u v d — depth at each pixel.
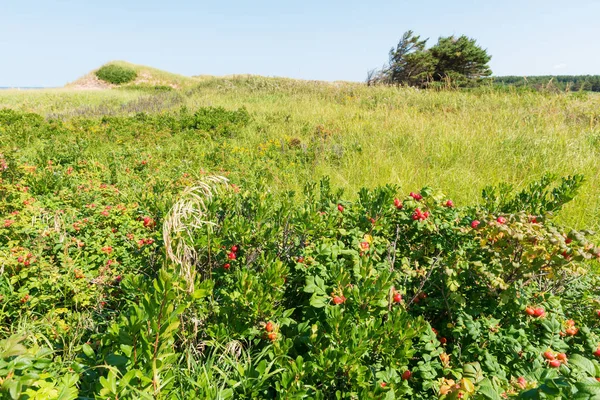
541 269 2.50
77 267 3.24
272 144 9.09
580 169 5.64
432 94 15.05
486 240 2.56
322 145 8.37
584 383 1.19
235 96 19.45
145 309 1.53
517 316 2.45
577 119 9.09
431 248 3.04
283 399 1.72
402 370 2.01
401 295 2.59
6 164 6.10
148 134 10.50
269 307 2.16
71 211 4.64
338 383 1.94
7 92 28.17
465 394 1.71
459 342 2.31
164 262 2.16
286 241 3.00
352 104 14.76
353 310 2.21
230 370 2.14
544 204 3.32
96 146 9.30
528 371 2.10
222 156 8.19
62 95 26.22
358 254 2.76
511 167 6.08
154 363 1.54
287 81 23.47
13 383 1.22
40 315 2.80
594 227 4.26
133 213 4.64
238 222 2.86
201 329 2.31
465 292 2.68
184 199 2.36
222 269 2.90
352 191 5.75
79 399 1.60
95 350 2.31
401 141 7.99
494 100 12.87
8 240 3.85
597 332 2.46
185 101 17.98
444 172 6.00
